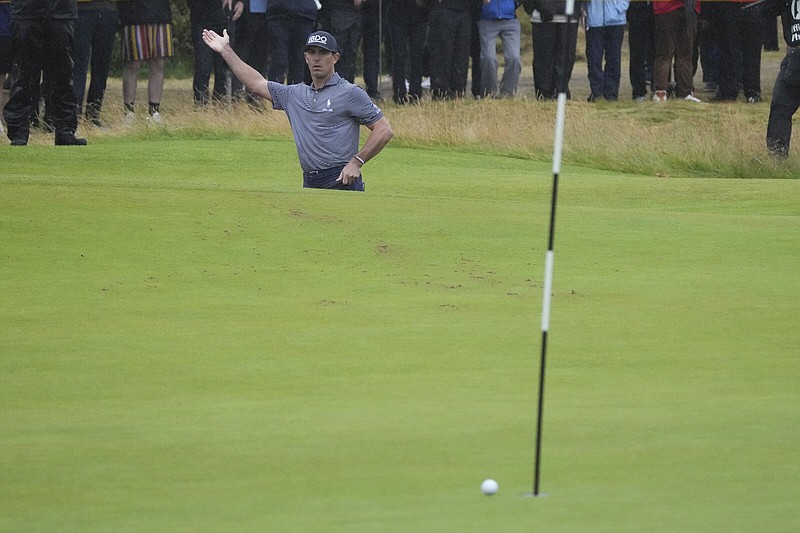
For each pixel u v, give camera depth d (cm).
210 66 7406
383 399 1872
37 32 5531
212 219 3244
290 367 2056
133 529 1345
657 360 2125
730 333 2330
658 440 1664
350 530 1330
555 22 7650
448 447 1633
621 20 7700
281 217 3303
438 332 2308
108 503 1430
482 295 2636
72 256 2888
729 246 3241
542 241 3222
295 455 1602
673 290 2712
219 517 1379
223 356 2127
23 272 2748
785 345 2241
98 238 3039
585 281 2802
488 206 3666
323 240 3103
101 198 3412
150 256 2902
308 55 4162
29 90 5625
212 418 1770
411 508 1402
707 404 1850
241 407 1827
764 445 1644
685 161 6281
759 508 1399
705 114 7306
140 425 1738
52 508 1416
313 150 4178
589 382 1980
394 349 2188
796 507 1402
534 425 1734
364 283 2728
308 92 4197
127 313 2428
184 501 1434
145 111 7388
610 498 1433
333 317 2417
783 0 5934
